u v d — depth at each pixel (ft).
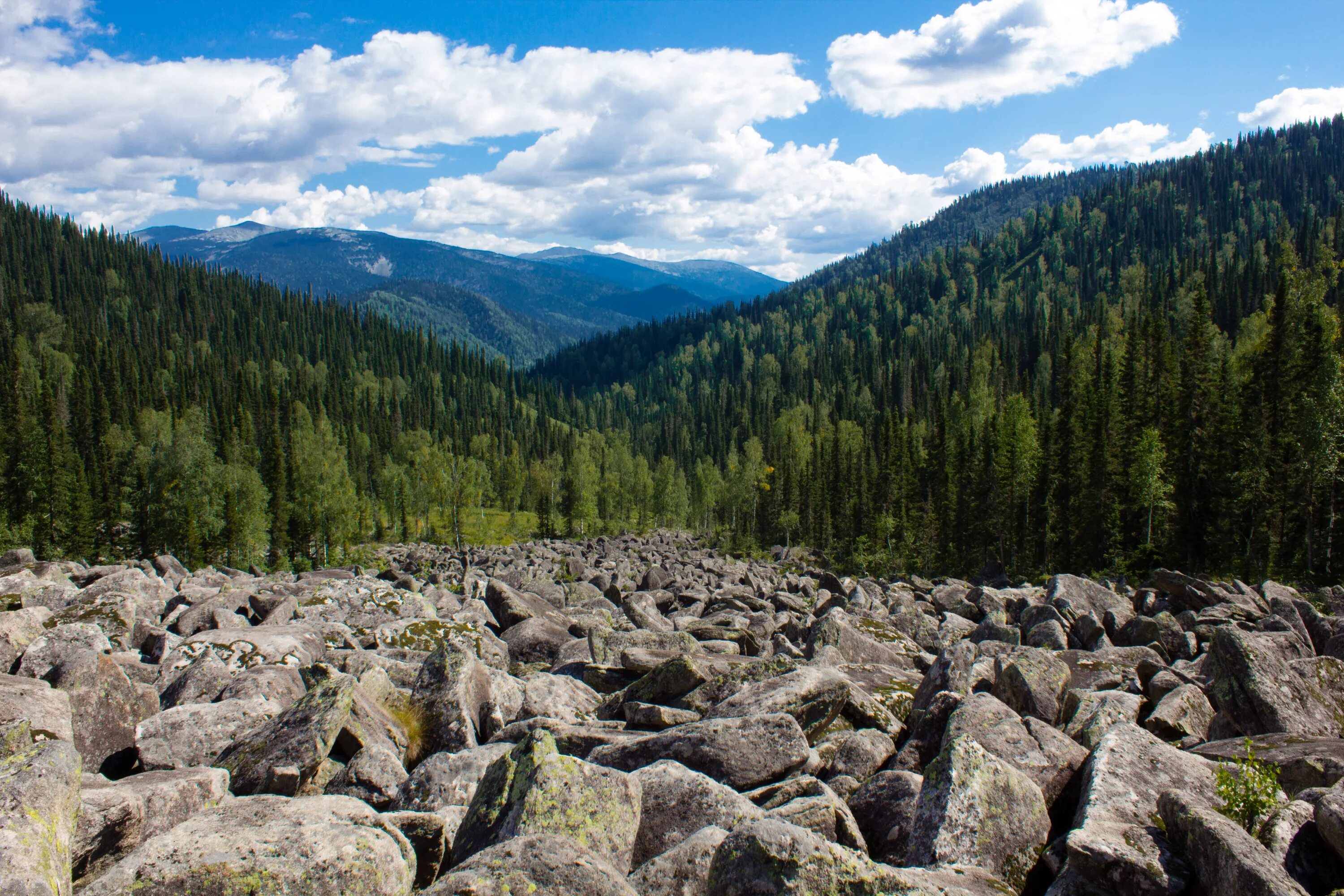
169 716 30.45
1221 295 515.50
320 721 28.35
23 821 15.87
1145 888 18.21
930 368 635.25
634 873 19.60
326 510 307.17
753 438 522.88
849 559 276.41
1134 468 194.18
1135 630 60.95
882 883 16.10
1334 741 28.07
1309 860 18.89
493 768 23.22
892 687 41.78
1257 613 68.03
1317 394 167.63
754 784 27.14
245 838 18.21
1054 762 25.98
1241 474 181.47
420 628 60.70
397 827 20.90
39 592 60.23
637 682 38.65
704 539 392.27
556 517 459.32
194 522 267.39
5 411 355.97
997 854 20.76
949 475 282.56
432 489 371.76
